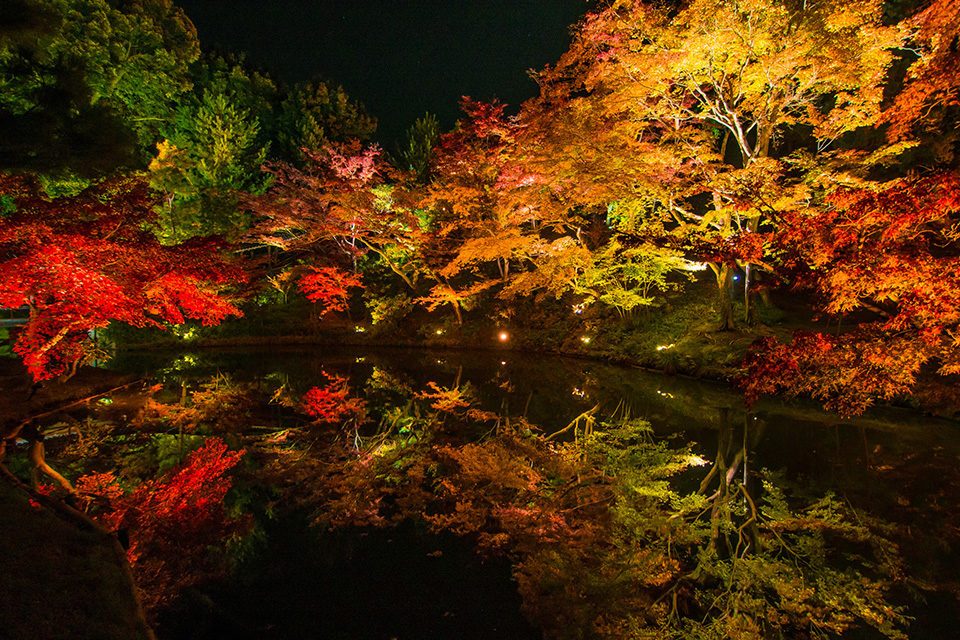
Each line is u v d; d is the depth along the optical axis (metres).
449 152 22.69
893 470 8.40
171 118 27.66
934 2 6.55
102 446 9.33
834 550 6.18
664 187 13.83
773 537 6.52
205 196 23.02
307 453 9.45
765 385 6.55
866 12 10.88
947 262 5.36
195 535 6.19
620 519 7.02
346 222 23.20
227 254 21.89
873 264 5.62
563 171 15.57
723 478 8.35
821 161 12.47
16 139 6.84
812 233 6.02
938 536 6.42
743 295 18.05
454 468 8.87
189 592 5.00
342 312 25.45
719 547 6.32
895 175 16.50
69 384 12.79
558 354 20.12
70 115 7.65
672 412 12.34
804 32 10.89
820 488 7.86
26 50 7.52
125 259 9.95
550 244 18.95
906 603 5.18
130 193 10.48
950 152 13.48
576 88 18.22
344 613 4.86
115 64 24.75
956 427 10.43
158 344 21.73
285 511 7.04
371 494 7.72
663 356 16.48
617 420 11.85
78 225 9.55
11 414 10.44
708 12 11.42
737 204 7.03
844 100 13.21
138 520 6.42
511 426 11.43
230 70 33.09
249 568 5.57
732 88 12.92
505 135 20.39
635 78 13.55
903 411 11.54
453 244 23.69
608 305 20.41
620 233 9.99
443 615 4.91
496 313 22.98
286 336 23.34
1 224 8.67
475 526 6.79
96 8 24.06
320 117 32.69
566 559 6.02
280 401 13.32
